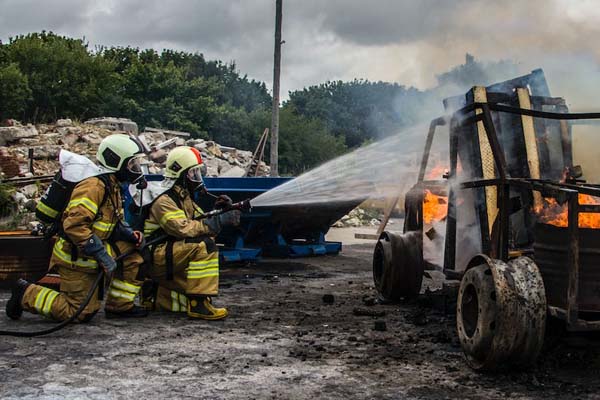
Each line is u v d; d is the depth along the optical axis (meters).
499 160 4.70
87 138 19.03
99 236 5.36
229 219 5.73
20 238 6.93
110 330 5.21
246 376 4.02
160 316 5.82
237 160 21.61
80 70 27.36
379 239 6.79
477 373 4.15
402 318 5.84
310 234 10.69
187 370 4.13
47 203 5.27
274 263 9.86
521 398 3.68
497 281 3.96
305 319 5.76
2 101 23.91
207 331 5.24
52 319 5.43
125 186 7.26
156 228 5.79
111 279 5.58
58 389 3.70
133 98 29.14
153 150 18.53
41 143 17.97
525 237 5.09
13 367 4.12
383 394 3.71
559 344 4.50
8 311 5.46
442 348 4.77
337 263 9.95
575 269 3.85
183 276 5.79
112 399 3.56
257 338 5.02
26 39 26.98
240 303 6.54
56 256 5.32
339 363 4.34
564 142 5.58
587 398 3.70
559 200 4.00
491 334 4.02
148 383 3.85
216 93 32.41
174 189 5.84
